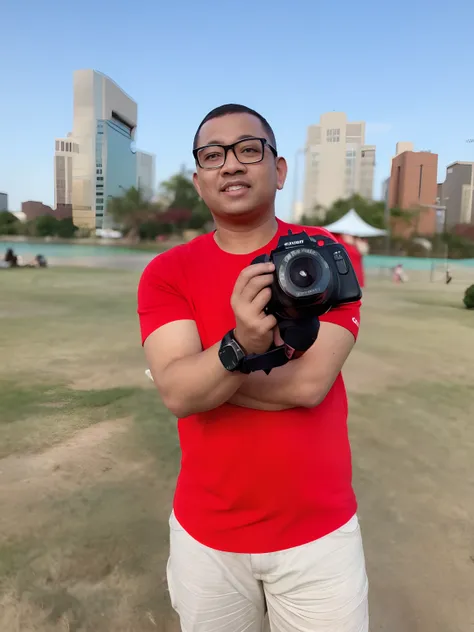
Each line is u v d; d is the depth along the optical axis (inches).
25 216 1962.4
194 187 59.4
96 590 94.1
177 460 146.6
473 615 90.4
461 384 231.1
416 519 119.6
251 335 41.1
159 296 53.4
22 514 117.5
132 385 217.8
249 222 53.9
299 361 49.5
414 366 262.4
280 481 51.1
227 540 52.9
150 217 1883.6
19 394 202.2
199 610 54.6
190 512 54.8
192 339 51.8
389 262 1471.5
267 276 39.8
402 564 103.6
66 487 130.3
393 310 494.3
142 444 156.7
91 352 278.2
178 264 54.0
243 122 52.4
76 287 623.8
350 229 911.0
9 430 165.3
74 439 159.8
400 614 90.2
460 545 110.0
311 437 52.2
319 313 41.1
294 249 40.2
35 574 97.7
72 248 1691.7
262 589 56.0
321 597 52.0
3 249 1555.1
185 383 45.7
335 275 40.6
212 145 52.3
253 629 56.9
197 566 54.1
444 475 141.6
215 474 52.4
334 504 53.1
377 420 182.5
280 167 59.1
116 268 987.3
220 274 53.4
